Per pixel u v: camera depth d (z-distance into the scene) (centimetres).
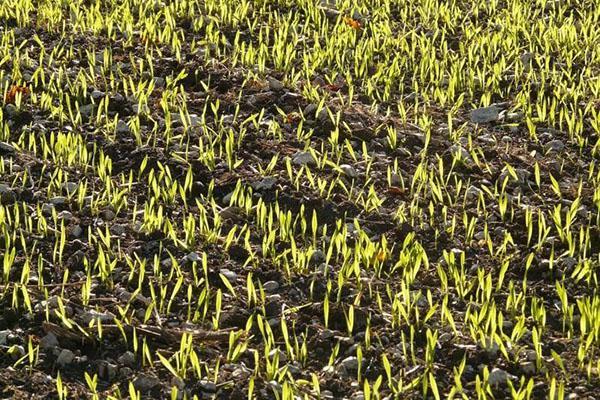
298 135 679
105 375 467
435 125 709
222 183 627
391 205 612
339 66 788
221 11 878
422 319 505
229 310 513
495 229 589
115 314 508
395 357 479
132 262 550
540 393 454
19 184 620
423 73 779
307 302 522
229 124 696
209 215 597
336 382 462
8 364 471
